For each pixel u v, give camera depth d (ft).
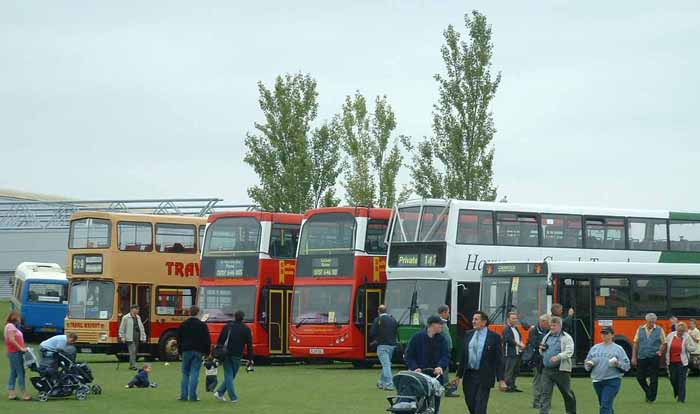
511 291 133.90
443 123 195.62
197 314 100.83
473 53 194.80
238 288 159.63
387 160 219.20
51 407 93.20
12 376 100.58
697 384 127.03
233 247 161.58
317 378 132.67
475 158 194.80
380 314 118.01
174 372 142.41
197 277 173.17
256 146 217.15
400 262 144.56
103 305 163.94
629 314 136.87
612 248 150.92
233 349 99.04
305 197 215.31
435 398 68.03
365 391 112.16
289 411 91.15
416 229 144.25
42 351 101.14
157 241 169.58
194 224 174.29
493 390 115.14
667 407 98.48
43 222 303.89
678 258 155.63
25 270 230.07
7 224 304.91
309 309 152.46
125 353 165.48
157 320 167.84
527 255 145.07
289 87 217.77
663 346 103.86
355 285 149.38
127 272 165.58
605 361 77.10
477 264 142.00
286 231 163.12
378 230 153.17
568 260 147.64
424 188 195.72
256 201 216.33
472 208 143.13
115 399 101.60
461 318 140.46
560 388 81.61
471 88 194.49
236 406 95.45
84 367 102.47
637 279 138.21
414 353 71.97
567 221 148.66
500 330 133.49
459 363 73.00
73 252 167.43
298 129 216.13
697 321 142.41
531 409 94.84
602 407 77.46
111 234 165.07
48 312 225.76
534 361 94.84
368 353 150.00
